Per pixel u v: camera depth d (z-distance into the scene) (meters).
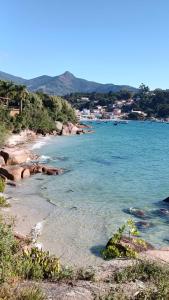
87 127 153.50
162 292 10.26
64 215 27.64
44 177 42.34
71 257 19.72
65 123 123.88
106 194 35.03
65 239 22.53
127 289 11.19
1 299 8.53
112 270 13.84
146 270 13.52
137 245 20.92
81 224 25.66
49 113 119.38
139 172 48.06
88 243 22.03
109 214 28.44
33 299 9.02
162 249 20.44
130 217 27.83
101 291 10.82
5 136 70.44
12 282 10.16
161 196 34.78
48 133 106.50
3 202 28.91
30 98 111.81
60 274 12.48
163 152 75.31
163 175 46.12
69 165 51.75
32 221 25.45
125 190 37.03
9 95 102.12
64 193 34.91
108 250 19.73
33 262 13.37
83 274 12.84
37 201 31.39
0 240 12.94
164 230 25.16
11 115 90.50
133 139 112.00
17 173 40.47
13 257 12.69
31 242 19.97
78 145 82.75
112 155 66.31
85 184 39.28
